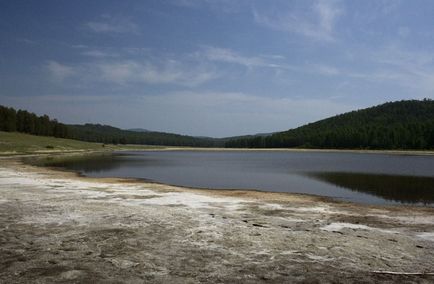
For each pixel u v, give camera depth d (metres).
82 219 15.02
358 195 25.86
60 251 10.90
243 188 29.55
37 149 92.19
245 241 12.12
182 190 25.64
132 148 164.50
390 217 16.89
